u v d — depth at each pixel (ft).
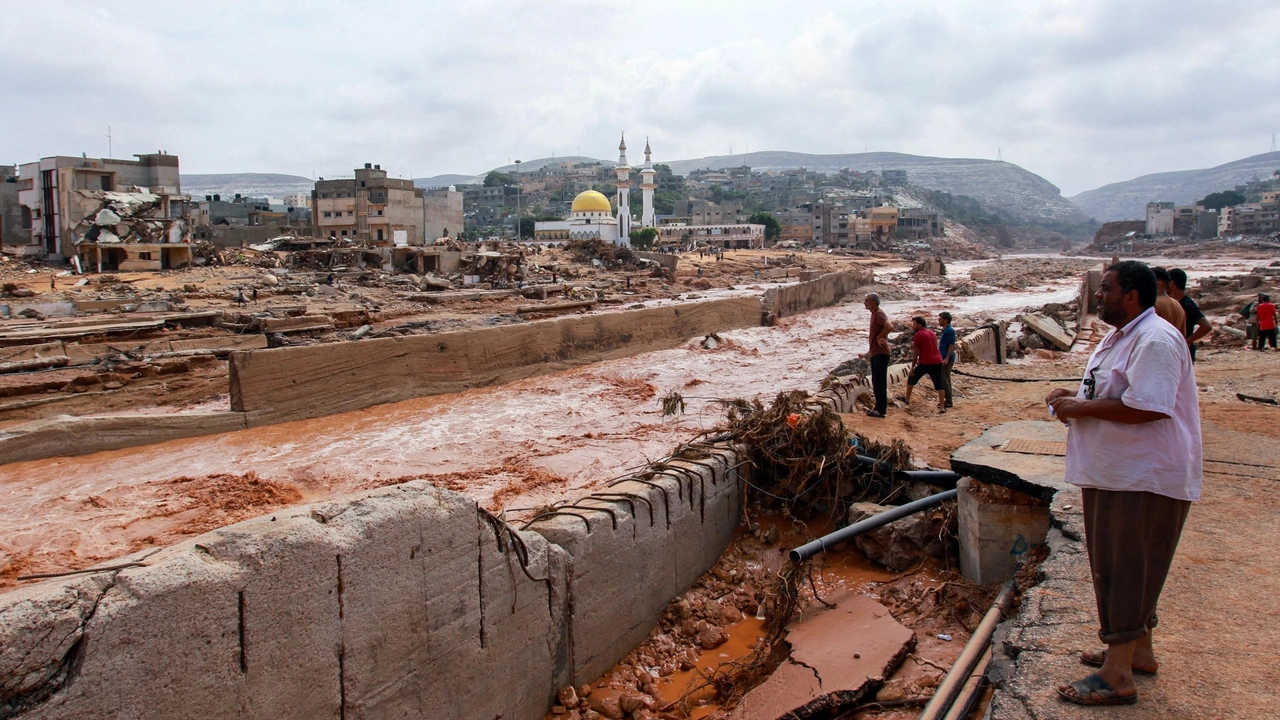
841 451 33.71
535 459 46.26
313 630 16.78
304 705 16.70
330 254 191.52
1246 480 27.58
